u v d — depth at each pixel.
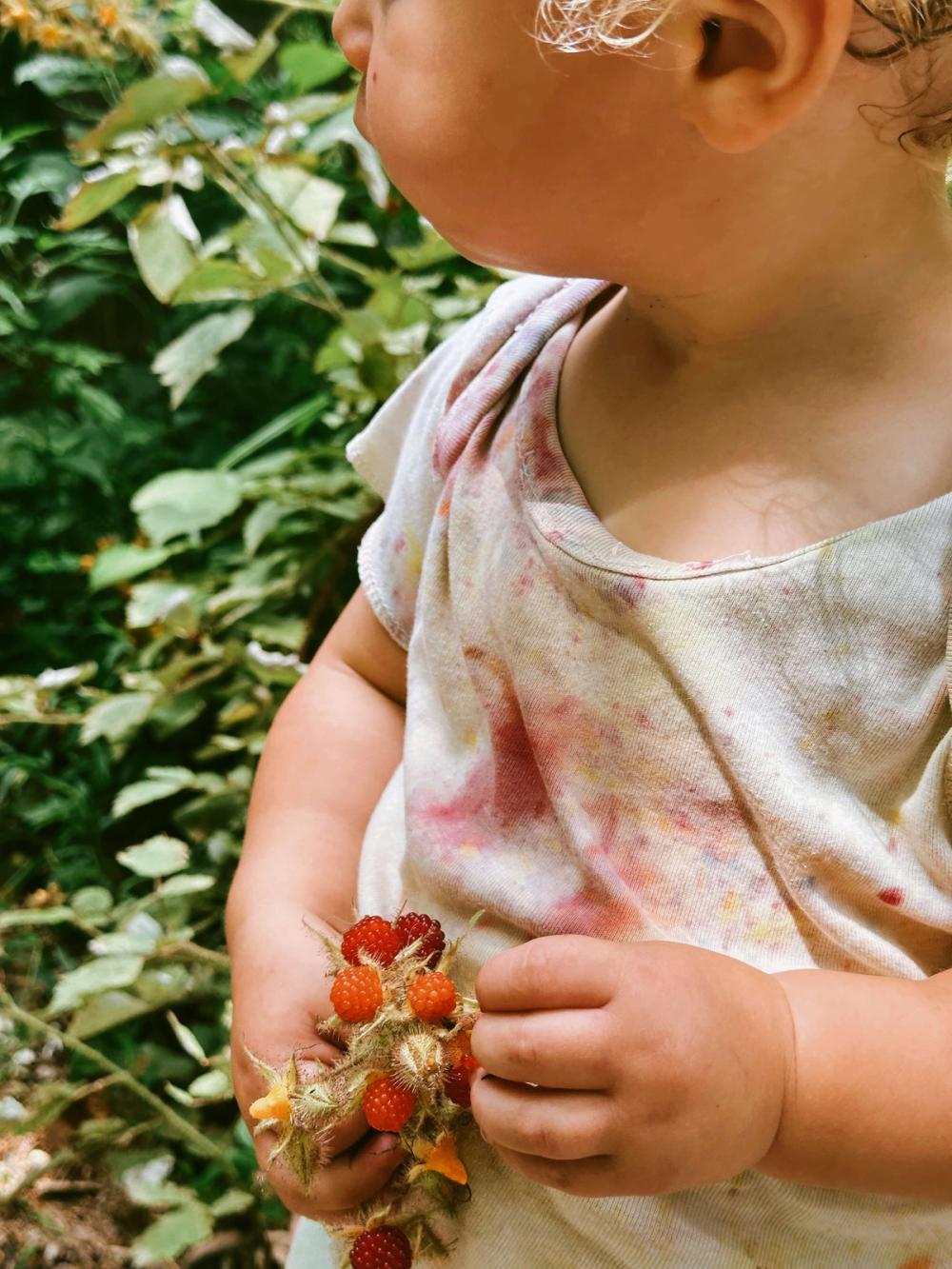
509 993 0.26
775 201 0.27
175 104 0.67
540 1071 0.25
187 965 0.84
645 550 0.30
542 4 0.24
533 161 0.26
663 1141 0.25
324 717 0.44
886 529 0.28
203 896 0.89
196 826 0.90
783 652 0.28
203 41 0.89
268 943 0.38
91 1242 0.83
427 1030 0.29
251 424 1.32
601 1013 0.25
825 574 0.28
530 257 0.29
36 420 1.31
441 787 0.35
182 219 0.72
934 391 0.29
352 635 0.45
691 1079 0.25
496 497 0.34
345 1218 0.34
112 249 1.25
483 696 0.33
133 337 1.41
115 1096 0.89
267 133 0.76
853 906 0.29
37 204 1.32
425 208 0.29
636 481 0.31
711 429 0.30
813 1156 0.27
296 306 1.15
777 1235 0.31
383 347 0.75
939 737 0.29
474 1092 0.27
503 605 0.32
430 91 0.26
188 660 0.92
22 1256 0.82
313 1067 0.33
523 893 0.32
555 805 0.31
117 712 0.92
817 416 0.29
